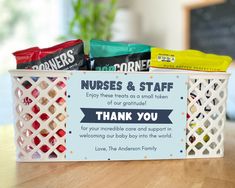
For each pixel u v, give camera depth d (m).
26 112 0.47
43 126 0.47
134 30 2.06
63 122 0.47
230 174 0.42
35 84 0.47
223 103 0.51
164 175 0.41
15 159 0.49
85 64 0.50
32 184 0.37
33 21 2.01
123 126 0.48
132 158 0.49
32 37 2.01
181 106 0.49
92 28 1.96
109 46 0.50
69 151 0.47
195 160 0.50
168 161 0.49
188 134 0.50
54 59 0.48
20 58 0.48
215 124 0.51
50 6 2.13
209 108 0.50
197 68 0.50
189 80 0.49
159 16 2.34
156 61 0.50
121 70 0.50
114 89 0.48
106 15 2.04
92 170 0.43
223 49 2.01
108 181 0.39
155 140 0.49
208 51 2.09
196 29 2.14
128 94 0.48
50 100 0.47
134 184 0.38
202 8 2.09
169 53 0.50
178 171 0.43
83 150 0.48
